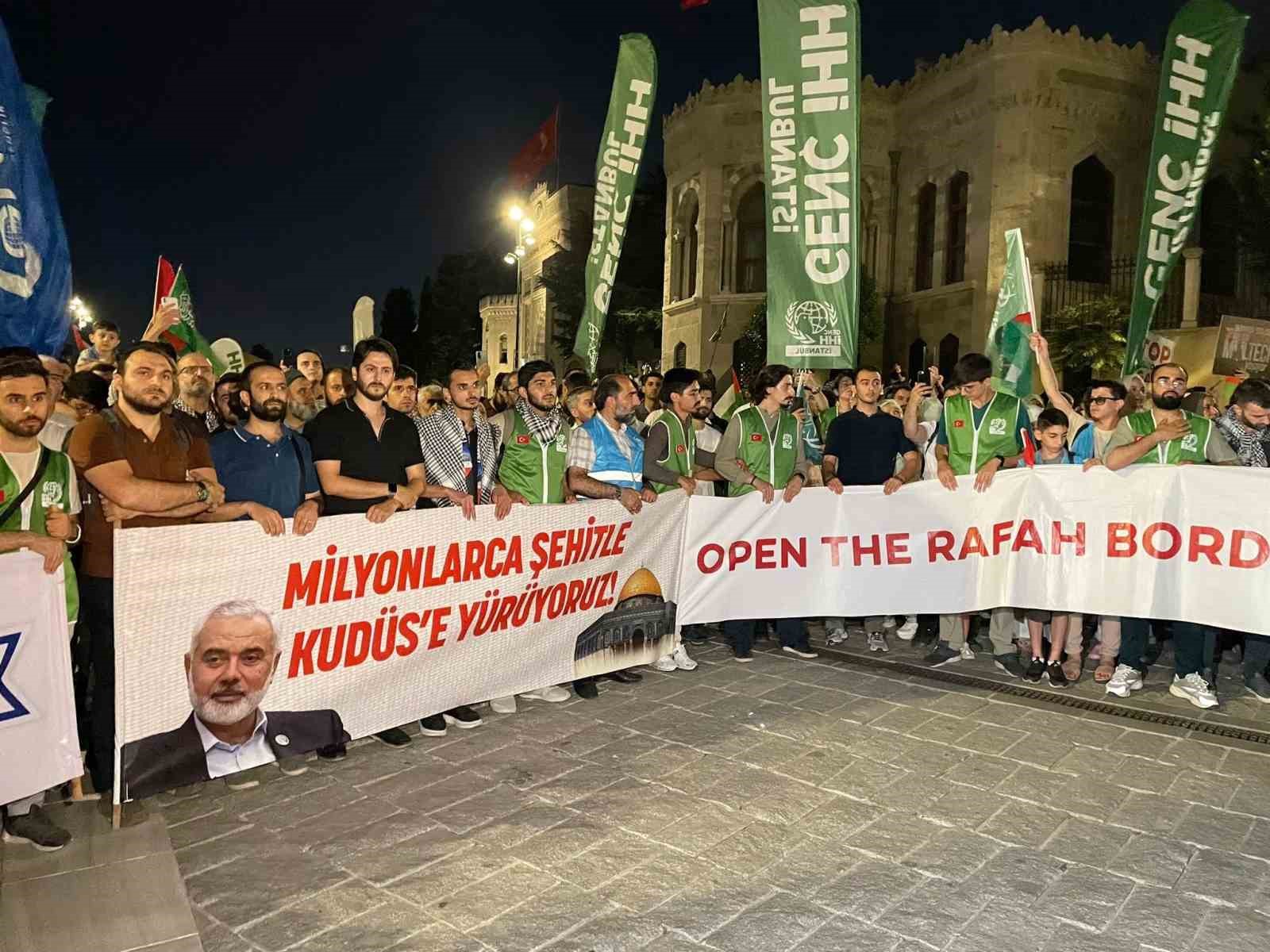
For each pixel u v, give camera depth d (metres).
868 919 3.29
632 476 6.05
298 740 4.50
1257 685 5.89
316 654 4.55
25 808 3.88
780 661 6.67
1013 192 22.22
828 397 10.10
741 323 26.62
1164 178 7.54
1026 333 7.26
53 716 3.85
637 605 6.01
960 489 6.23
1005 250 22.36
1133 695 5.94
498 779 4.52
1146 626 6.01
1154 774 4.61
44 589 3.81
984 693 5.93
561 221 45.62
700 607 6.29
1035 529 6.09
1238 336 11.20
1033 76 21.89
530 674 5.51
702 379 7.90
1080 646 6.32
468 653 5.19
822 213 6.72
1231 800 4.31
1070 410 7.16
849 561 6.36
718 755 4.82
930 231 24.97
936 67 24.17
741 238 27.20
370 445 4.88
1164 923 3.29
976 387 6.36
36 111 4.74
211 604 4.17
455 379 5.64
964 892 3.47
